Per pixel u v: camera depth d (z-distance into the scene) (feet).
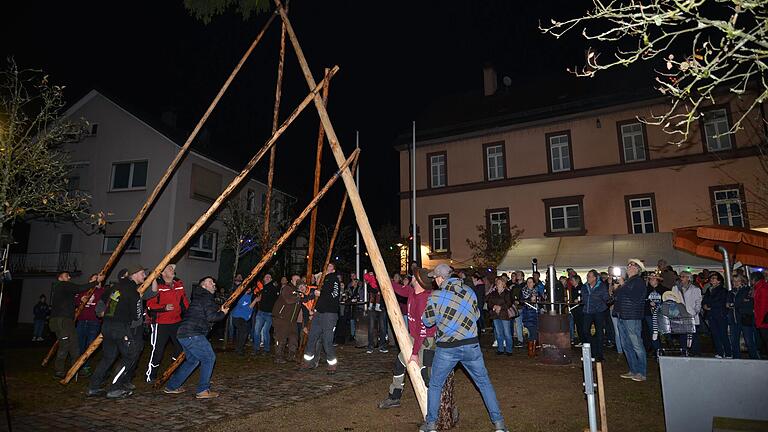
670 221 65.57
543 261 63.21
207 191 78.74
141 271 23.50
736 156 62.23
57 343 29.91
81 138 77.20
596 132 71.87
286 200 90.84
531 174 75.25
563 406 20.03
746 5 10.44
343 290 43.75
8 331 65.31
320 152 31.96
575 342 40.98
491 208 77.36
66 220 73.92
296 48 29.89
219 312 22.56
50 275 73.15
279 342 32.14
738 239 30.73
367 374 27.71
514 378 25.88
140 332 23.06
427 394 16.08
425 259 80.59
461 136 80.74
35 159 43.91
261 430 17.16
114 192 74.54
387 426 17.51
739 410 12.70
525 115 77.20
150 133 74.79
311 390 23.48
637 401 20.42
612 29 12.19
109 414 19.20
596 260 60.34
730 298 30.12
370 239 22.93
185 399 21.71
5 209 43.75
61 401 21.29
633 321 24.86
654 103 68.03
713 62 11.37
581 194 71.36
